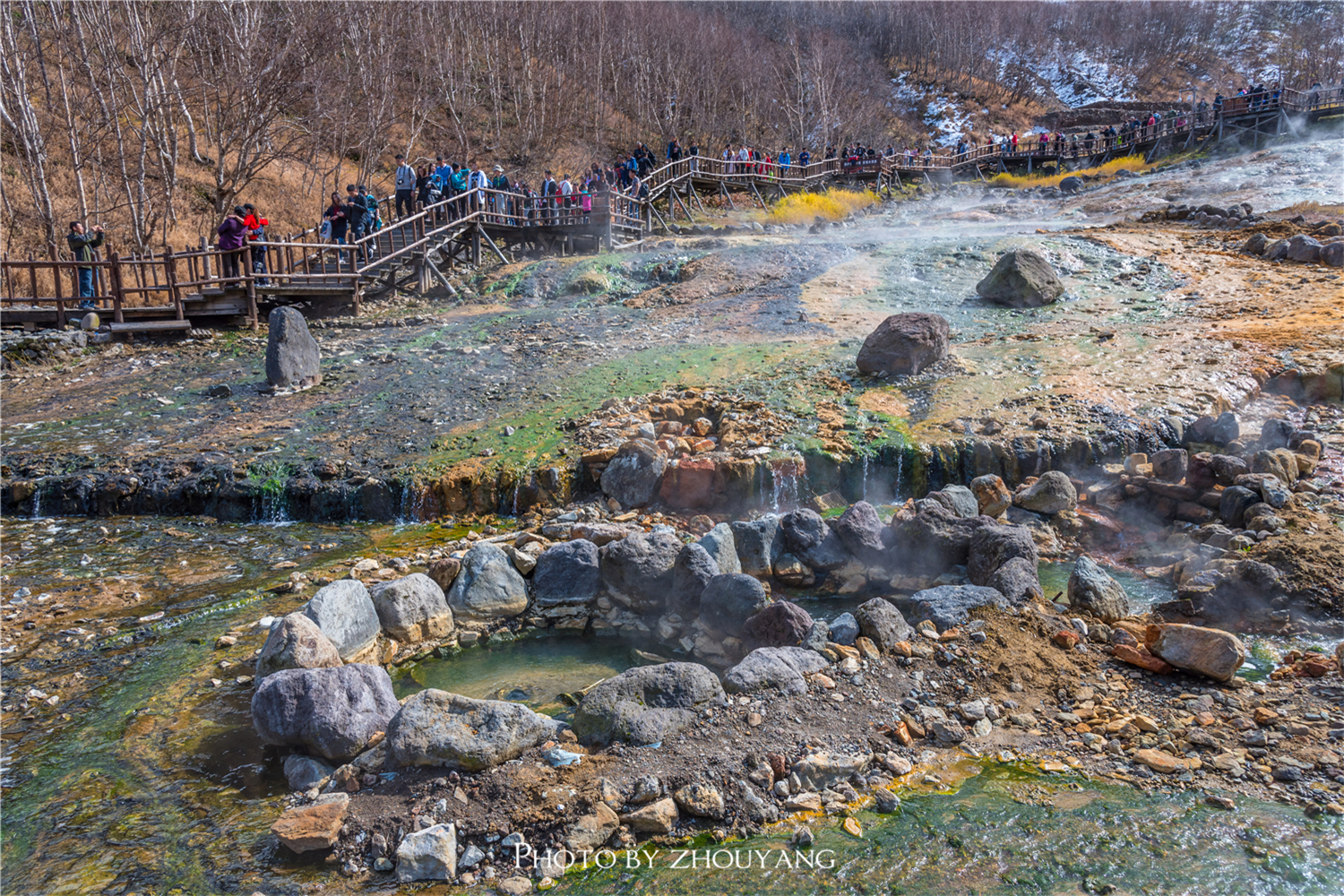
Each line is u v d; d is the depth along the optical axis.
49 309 15.25
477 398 10.86
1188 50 106.00
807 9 97.00
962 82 90.75
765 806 4.06
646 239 23.62
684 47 58.31
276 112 21.80
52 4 21.00
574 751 4.34
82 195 20.03
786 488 8.46
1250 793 4.11
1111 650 5.49
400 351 13.25
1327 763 4.27
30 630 6.37
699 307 14.84
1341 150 30.38
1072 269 14.93
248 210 16.59
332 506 8.79
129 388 12.30
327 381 12.00
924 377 10.26
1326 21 110.06
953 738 4.62
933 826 3.94
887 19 100.44
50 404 11.70
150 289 16.14
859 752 4.45
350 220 19.12
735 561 6.85
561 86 48.34
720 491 8.48
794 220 29.83
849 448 8.71
